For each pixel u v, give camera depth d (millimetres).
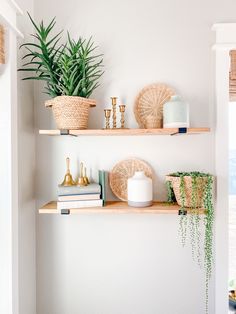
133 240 1502
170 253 1490
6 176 1172
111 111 1483
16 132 1225
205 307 1469
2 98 1173
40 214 1518
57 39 1498
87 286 1511
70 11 1496
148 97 1471
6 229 1172
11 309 1167
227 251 1438
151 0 1482
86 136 1505
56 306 1513
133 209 1303
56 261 1516
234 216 2920
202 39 1469
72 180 1410
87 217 1512
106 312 1503
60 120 1284
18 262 1270
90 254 1513
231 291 1808
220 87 1430
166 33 1479
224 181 1437
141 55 1484
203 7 1471
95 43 1490
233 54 1670
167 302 1487
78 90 1314
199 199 1295
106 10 1490
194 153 1477
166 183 1434
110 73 1490
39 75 1460
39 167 1515
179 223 1489
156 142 1489
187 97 1472
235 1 1462
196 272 1479
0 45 1117
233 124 2369
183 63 1474
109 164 1500
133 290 1498
